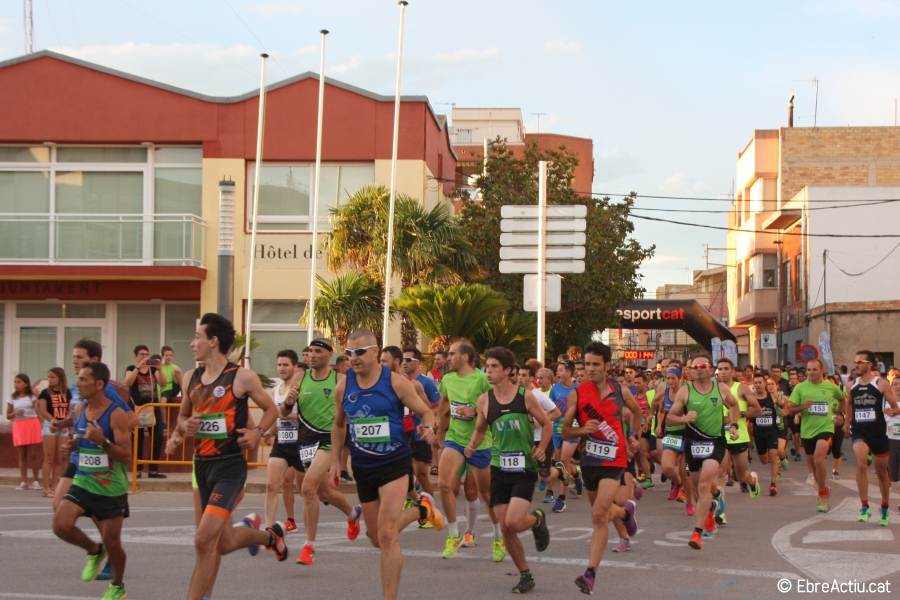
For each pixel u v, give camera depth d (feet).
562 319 111.65
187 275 94.32
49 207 100.32
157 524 46.16
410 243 85.10
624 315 145.79
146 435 64.80
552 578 34.12
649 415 66.59
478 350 85.56
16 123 99.25
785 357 173.58
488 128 263.29
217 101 98.94
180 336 99.66
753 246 184.85
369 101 99.14
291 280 98.17
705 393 42.88
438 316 79.20
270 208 99.25
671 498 59.52
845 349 143.54
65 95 99.35
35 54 99.60
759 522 49.52
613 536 44.47
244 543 29.73
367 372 28.63
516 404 32.07
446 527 46.70
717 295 299.17
